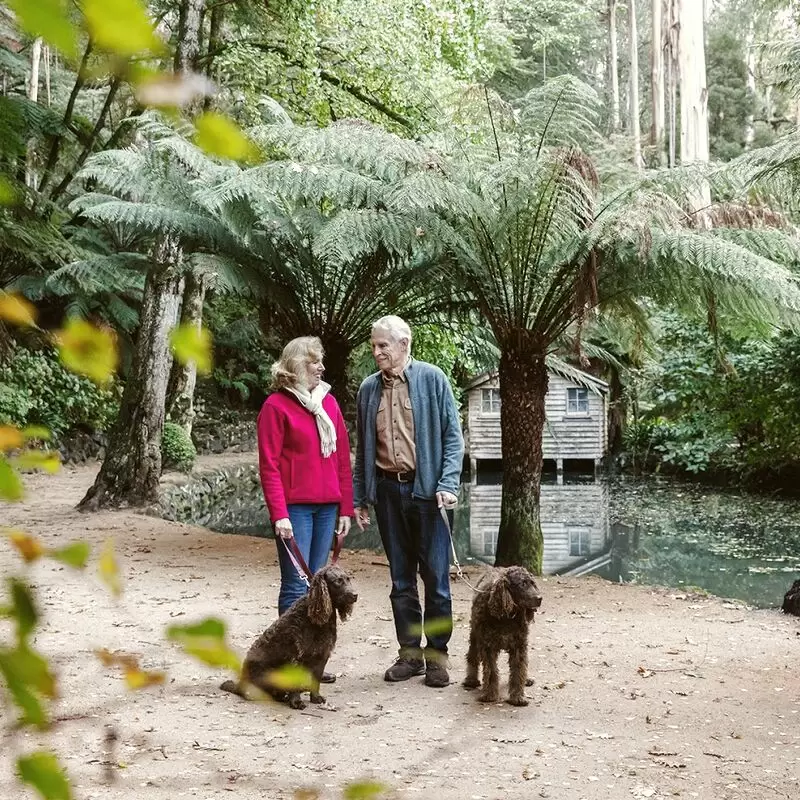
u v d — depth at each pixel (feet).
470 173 26.99
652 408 69.15
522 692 14.76
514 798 11.40
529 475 29.04
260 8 45.09
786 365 55.98
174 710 13.98
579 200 25.64
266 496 15.31
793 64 37.55
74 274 46.70
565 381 75.31
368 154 26.63
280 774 11.73
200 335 1.34
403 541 16.12
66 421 53.88
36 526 31.81
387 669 16.66
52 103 60.29
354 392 73.26
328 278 31.32
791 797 11.62
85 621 18.90
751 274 24.20
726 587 33.17
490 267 27.81
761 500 56.54
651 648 18.45
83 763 11.66
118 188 31.01
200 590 22.89
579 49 121.90
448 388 16.03
